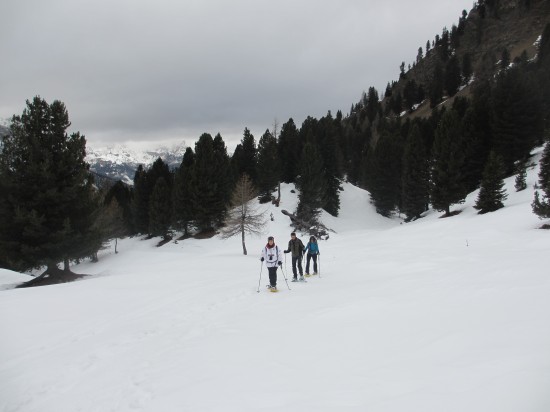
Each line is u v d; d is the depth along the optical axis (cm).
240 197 3684
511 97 4509
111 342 865
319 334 761
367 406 432
